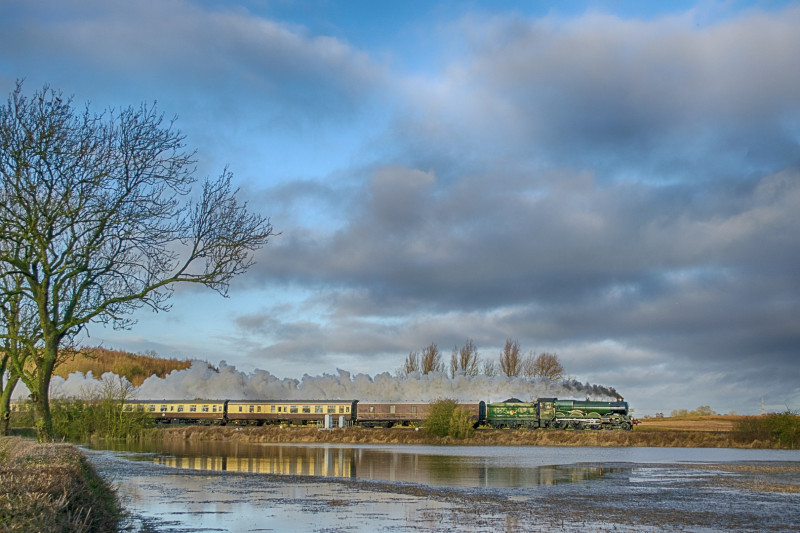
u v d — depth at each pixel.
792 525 21.41
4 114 27.22
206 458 50.97
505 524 21.08
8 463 17.88
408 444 77.38
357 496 27.95
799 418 75.88
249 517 22.12
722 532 20.08
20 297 30.53
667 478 37.03
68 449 22.97
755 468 44.38
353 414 101.94
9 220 27.02
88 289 29.02
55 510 13.11
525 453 60.38
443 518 22.16
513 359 130.62
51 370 28.56
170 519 21.64
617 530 20.22
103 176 27.67
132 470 39.91
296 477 36.00
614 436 80.25
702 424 123.19
